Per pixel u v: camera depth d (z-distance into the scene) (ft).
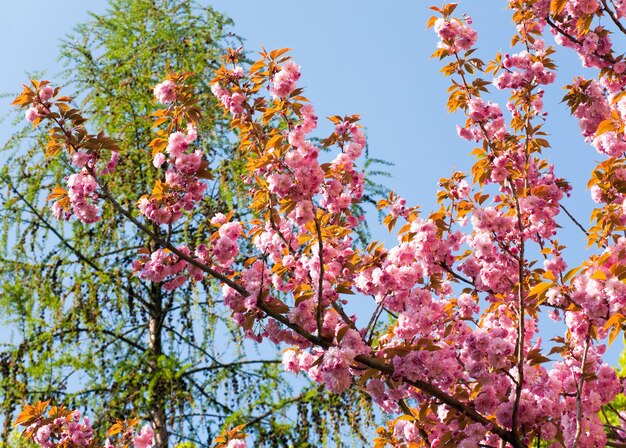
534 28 17.44
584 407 13.25
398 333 12.95
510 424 12.30
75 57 29.45
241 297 12.68
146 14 31.14
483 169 15.84
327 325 12.52
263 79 14.61
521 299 13.10
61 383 23.32
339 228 13.10
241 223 14.43
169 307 25.14
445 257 14.44
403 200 15.99
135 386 22.94
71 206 14.07
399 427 15.37
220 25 31.09
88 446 16.43
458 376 13.28
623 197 15.10
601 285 11.84
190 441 23.12
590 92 16.61
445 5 16.26
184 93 14.56
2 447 21.27
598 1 15.33
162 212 13.43
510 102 18.01
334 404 22.70
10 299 23.82
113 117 27.14
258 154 15.47
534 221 15.66
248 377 24.64
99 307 24.16
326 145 15.53
